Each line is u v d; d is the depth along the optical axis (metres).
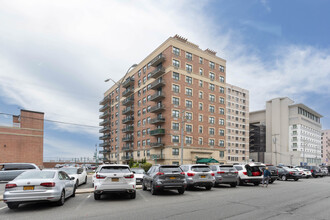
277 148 96.88
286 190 15.23
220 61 58.81
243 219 7.22
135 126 60.91
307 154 96.62
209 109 54.72
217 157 54.16
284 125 97.00
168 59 50.41
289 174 25.47
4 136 46.16
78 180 17.14
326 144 131.25
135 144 59.97
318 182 23.03
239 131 87.19
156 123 51.66
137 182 19.48
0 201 10.99
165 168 13.08
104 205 9.62
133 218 7.34
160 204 9.80
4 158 45.56
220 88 57.75
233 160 83.06
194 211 8.34
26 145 48.31
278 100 99.44
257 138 105.38
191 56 53.25
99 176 10.66
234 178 17.33
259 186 18.39
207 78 55.41
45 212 8.32
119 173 10.78
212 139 54.06
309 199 11.18
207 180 14.91
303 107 98.31
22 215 7.91
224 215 7.73
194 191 14.70
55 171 9.98
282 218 7.38
